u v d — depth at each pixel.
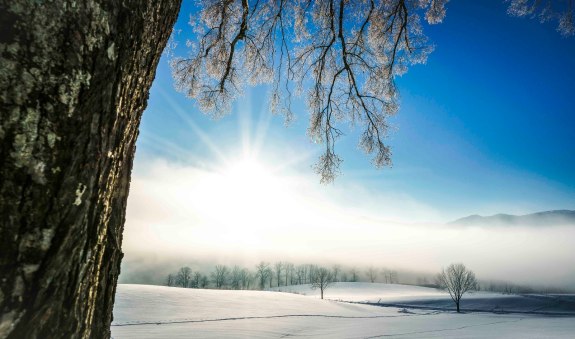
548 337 30.36
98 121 1.11
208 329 32.28
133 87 1.37
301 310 53.22
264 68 5.47
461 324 44.31
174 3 1.64
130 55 1.26
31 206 0.93
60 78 0.97
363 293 145.88
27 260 0.93
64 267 1.03
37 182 0.94
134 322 35.12
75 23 1.01
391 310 68.81
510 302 89.25
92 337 1.26
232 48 4.95
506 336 31.25
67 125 0.99
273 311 49.03
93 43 1.05
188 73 5.26
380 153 5.47
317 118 5.59
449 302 93.19
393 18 5.22
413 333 34.00
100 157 1.14
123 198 1.47
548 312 75.00
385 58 5.35
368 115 5.45
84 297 1.15
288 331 34.38
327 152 5.54
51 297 0.99
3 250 0.89
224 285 155.50
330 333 33.72
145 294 50.19
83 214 1.08
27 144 0.92
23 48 0.92
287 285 180.12
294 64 5.48
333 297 131.62
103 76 1.10
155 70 1.61
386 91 5.38
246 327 34.88
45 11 0.95
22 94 0.91
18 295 0.92
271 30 5.29
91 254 1.15
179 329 31.78
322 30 5.34
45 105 0.95
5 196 0.89
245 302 53.03
